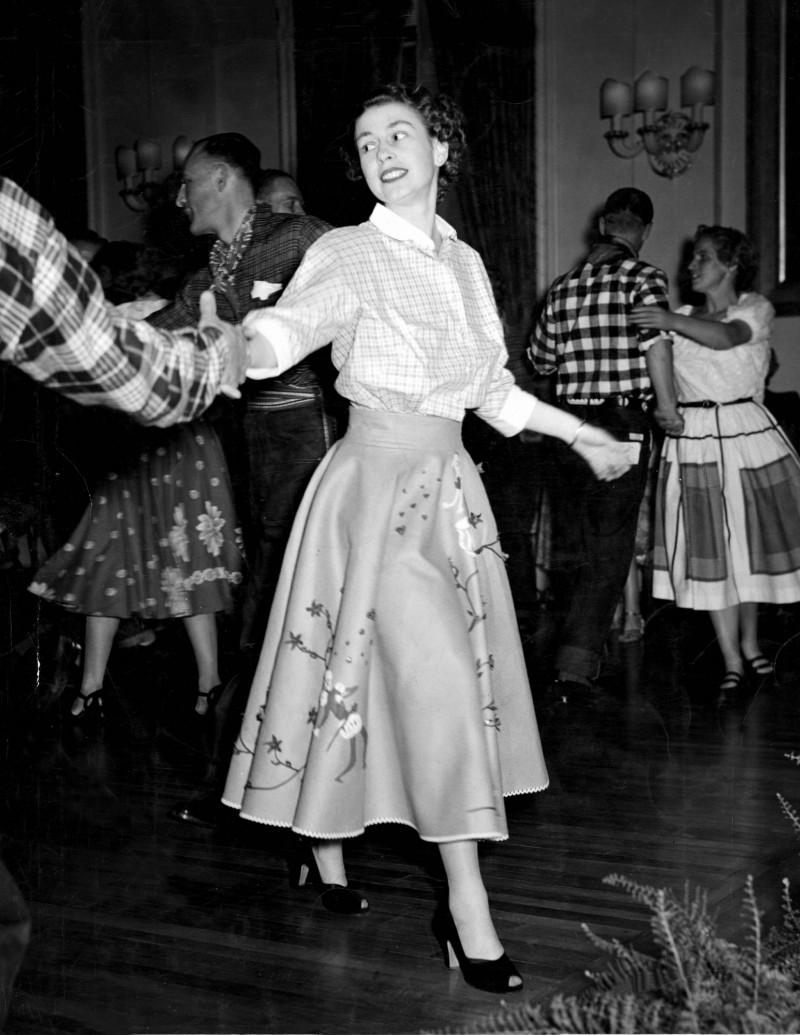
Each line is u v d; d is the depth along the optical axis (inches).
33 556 177.5
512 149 278.5
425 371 81.0
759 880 97.6
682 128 270.8
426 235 83.4
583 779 131.0
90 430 157.4
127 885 101.0
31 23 264.7
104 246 171.2
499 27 275.1
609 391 169.5
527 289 278.1
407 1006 77.2
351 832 79.5
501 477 201.5
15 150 268.2
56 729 155.6
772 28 261.4
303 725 82.6
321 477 84.7
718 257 182.7
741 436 176.9
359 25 283.0
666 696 171.9
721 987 63.9
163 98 292.5
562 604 198.5
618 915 91.7
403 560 80.4
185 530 156.5
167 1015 76.8
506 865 103.4
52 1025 75.3
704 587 175.6
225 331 64.1
